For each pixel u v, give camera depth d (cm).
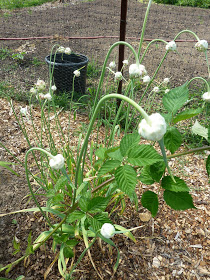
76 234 184
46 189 215
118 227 199
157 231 228
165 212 245
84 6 1052
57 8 1018
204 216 244
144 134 83
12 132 332
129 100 86
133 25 844
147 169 140
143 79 179
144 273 199
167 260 208
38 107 387
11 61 546
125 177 115
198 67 567
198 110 126
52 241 212
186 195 139
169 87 457
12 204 237
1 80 459
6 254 200
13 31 734
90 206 136
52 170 226
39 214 230
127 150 115
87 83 470
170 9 1062
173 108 134
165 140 134
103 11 988
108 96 97
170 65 572
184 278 197
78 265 198
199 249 217
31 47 624
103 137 330
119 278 194
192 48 678
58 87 421
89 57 584
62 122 357
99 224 135
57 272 193
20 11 962
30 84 453
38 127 345
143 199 150
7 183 257
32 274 191
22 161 287
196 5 1137
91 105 381
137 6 1084
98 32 760
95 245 211
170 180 135
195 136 345
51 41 672
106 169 121
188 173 293
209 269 204
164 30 810
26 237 212
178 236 226
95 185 222
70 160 228
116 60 574
